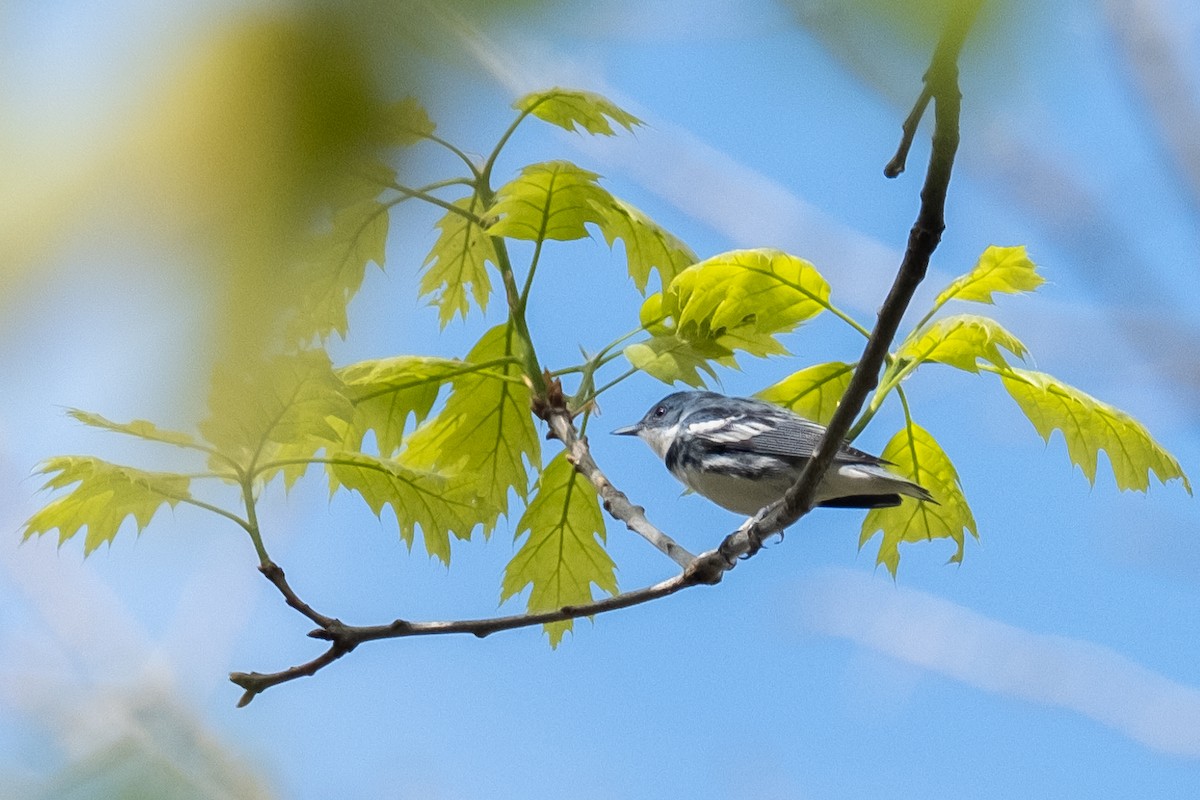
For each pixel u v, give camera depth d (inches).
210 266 91.4
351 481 322.7
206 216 89.7
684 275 323.3
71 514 273.0
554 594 359.9
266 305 94.4
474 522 331.3
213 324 93.4
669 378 327.0
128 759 281.1
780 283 322.0
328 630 276.5
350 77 93.8
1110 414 332.5
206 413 96.0
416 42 98.0
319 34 92.1
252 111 90.4
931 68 97.9
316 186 93.7
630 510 320.2
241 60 89.6
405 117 100.4
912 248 229.0
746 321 327.0
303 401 259.0
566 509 358.9
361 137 95.4
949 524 361.4
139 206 87.4
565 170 330.6
